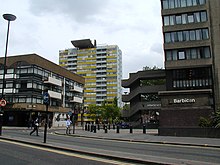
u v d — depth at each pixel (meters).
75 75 68.12
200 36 41.91
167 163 8.14
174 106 24.98
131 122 48.62
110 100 115.25
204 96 24.12
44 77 52.50
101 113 78.56
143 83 53.31
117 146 14.16
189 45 41.91
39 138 17.98
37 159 8.98
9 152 10.52
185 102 24.66
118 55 121.56
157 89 49.03
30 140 14.98
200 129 21.22
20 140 14.66
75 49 124.94
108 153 10.20
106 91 116.81
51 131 31.55
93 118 81.75
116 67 117.75
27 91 48.25
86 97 118.56
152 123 46.47
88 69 120.88
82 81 72.75
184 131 21.86
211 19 42.81
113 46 119.69
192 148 13.91
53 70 56.00
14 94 49.06
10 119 49.81
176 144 16.06
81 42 122.31
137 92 50.44
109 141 17.97
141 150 12.40
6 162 8.30
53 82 53.28
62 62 125.50
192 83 42.28
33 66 48.84
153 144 16.20
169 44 42.88
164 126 24.69
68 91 63.47
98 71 119.38
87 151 10.59
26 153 10.36
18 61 50.31
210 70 41.75
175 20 43.69
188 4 43.69
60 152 10.90
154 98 50.16
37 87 49.66
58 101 57.53
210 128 20.77
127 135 23.69
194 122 23.88
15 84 49.59
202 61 41.09
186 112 24.34
